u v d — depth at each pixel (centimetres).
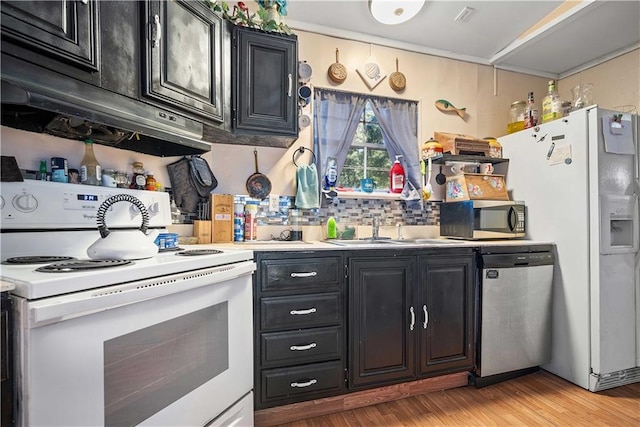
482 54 277
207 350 119
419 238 256
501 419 163
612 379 193
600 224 191
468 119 278
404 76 257
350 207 241
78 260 112
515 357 202
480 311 196
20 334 72
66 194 130
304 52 233
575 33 244
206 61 158
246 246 170
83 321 81
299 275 163
